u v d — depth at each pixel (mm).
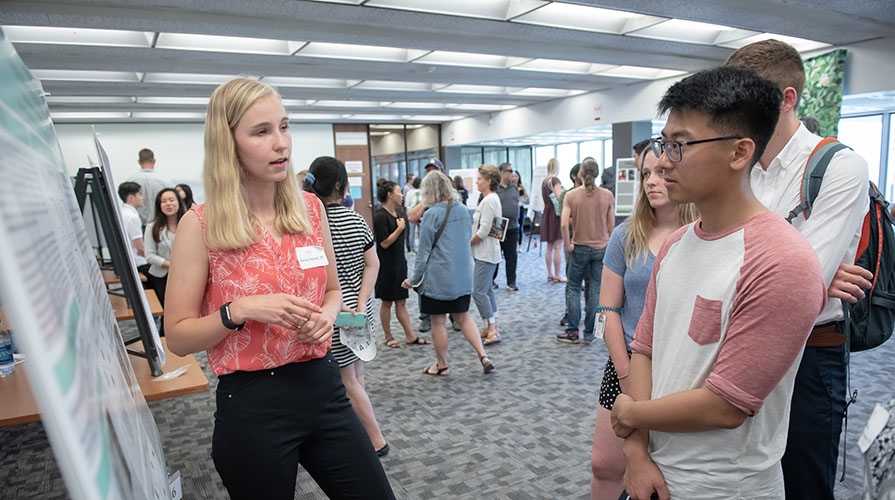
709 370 837
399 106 9195
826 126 5586
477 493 2074
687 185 827
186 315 1076
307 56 5328
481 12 4328
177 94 6902
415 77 6691
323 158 2146
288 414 1109
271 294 1054
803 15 4387
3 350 1522
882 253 1222
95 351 507
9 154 370
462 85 7719
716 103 776
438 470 2256
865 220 1211
